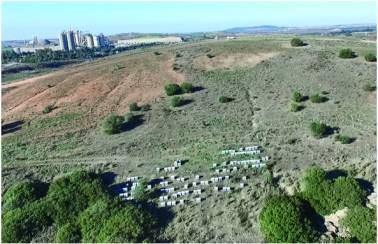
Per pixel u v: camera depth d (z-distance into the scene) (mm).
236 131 48281
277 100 56812
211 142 45906
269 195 35406
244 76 68562
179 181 38500
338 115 49250
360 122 46875
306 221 31406
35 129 54625
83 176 38719
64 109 60750
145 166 41938
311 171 35500
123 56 109750
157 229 32969
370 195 34156
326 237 30922
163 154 44344
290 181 36781
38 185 39062
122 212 33750
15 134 53594
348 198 32844
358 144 42000
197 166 40844
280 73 67438
